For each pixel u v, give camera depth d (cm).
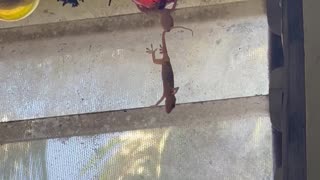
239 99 45
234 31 45
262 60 44
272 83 40
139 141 47
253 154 45
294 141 27
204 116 46
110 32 47
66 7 47
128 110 47
